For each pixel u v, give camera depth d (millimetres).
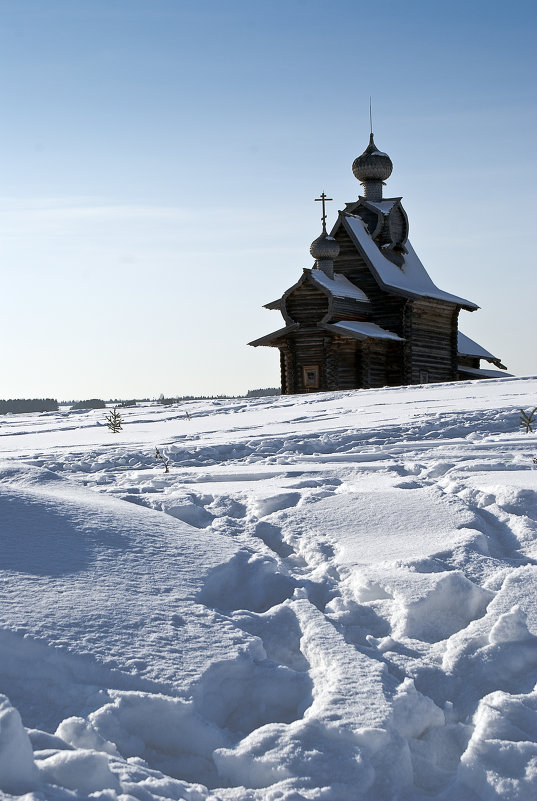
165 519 6160
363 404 21844
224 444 14422
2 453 16500
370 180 49938
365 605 4898
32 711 3566
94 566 4895
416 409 18797
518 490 7008
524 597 4789
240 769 3346
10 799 2730
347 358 43312
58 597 4375
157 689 3732
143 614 4355
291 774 3254
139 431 20203
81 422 25922
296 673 4012
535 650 4199
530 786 3213
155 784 3061
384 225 47969
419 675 4102
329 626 4473
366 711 3584
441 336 47594
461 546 5738
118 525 5645
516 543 6113
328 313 42281
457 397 21391
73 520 5531
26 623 4004
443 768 3547
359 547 5965
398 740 3451
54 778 2938
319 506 6930
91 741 3299
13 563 4723
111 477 10641
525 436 13047
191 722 3564
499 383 24562
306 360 43406
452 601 4887
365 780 3230
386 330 44781
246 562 5387
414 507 6699
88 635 4027
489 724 3561
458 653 4250
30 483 7145
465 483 7797
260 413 22375
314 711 3631
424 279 48969
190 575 5035
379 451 12352
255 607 5070
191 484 9031
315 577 5363
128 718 3555
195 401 32188
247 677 4008
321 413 20312
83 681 3750
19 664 3781
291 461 11805
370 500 6961
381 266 45719
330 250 44719
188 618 4414
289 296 43531
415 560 5387
